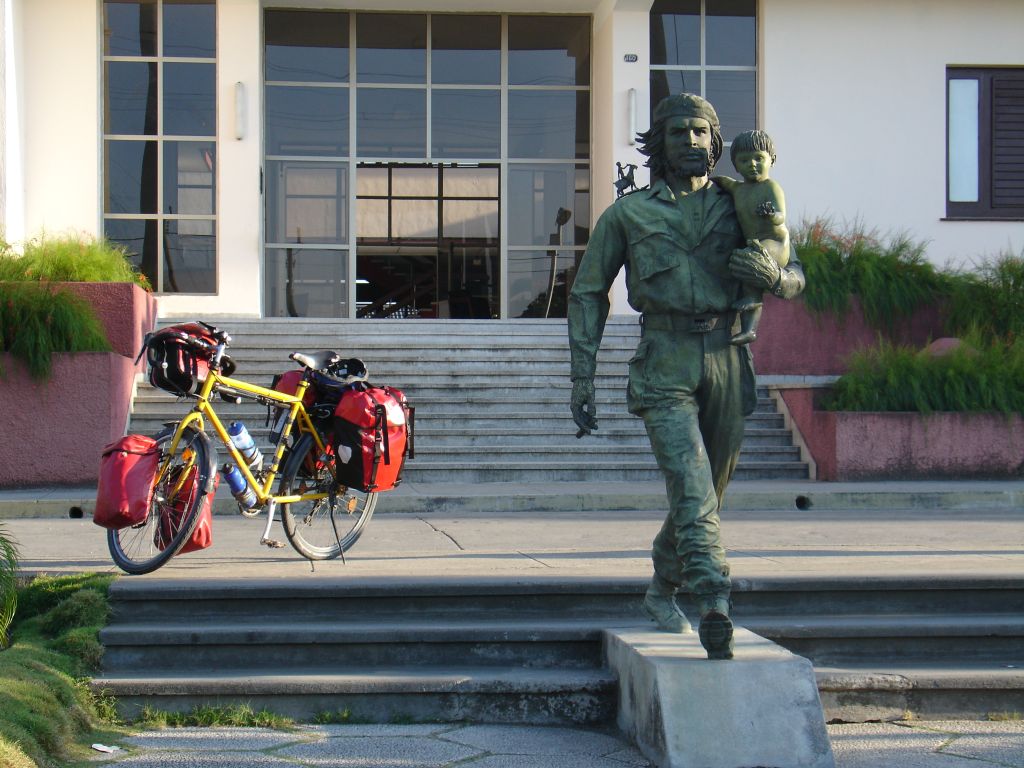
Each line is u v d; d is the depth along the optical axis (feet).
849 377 41.04
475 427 43.19
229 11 56.80
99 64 56.34
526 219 63.10
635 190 16.21
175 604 17.88
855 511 34.76
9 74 53.16
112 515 18.85
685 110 15.66
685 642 15.75
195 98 57.36
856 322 46.14
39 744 13.85
